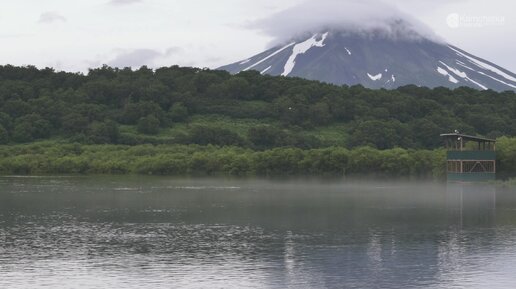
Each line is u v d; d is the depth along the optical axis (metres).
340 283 59.78
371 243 78.44
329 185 176.25
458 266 66.00
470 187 165.50
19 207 115.56
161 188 161.12
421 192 150.62
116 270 64.31
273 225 93.31
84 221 97.25
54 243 78.44
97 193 144.62
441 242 79.25
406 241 79.88
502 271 63.91
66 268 65.06
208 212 108.75
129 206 117.94
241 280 60.69
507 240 80.56
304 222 96.56
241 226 92.38
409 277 61.75
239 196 139.12
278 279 61.00
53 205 119.19
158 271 63.94
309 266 66.06
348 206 118.75
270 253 72.44
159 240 80.56
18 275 62.22
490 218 100.75
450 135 176.25
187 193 145.88
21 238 81.81
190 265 66.44
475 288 58.09
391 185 176.00
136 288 57.81
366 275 62.47
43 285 58.81
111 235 84.19
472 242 79.12
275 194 144.62
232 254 71.94
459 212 108.56
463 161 176.50
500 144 184.00
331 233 86.06
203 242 79.19
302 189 160.00
